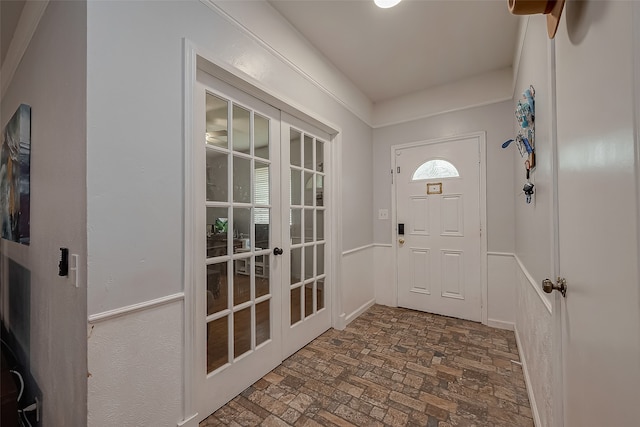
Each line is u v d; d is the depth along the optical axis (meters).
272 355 2.03
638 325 0.49
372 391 1.77
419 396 1.72
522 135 1.87
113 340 1.12
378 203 3.46
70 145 1.16
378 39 2.30
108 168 1.11
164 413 1.29
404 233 3.29
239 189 1.81
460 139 2.97
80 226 1.09
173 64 1.34
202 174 1.56
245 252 1.84
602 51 0.62
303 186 2.40
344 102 2.83
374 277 3.46
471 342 2.43
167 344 1.30
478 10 1.97
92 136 1.07
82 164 1.08
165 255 1.30
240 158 1.82
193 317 1.40
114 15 1.13
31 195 1.62
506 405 1.63
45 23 1.42
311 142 2.54
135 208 1.20
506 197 2.74
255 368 1.88
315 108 2.39
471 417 1.54
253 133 1.91
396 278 3.35
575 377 0.87
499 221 2.77
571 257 0.90
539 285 1.44
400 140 3.32
